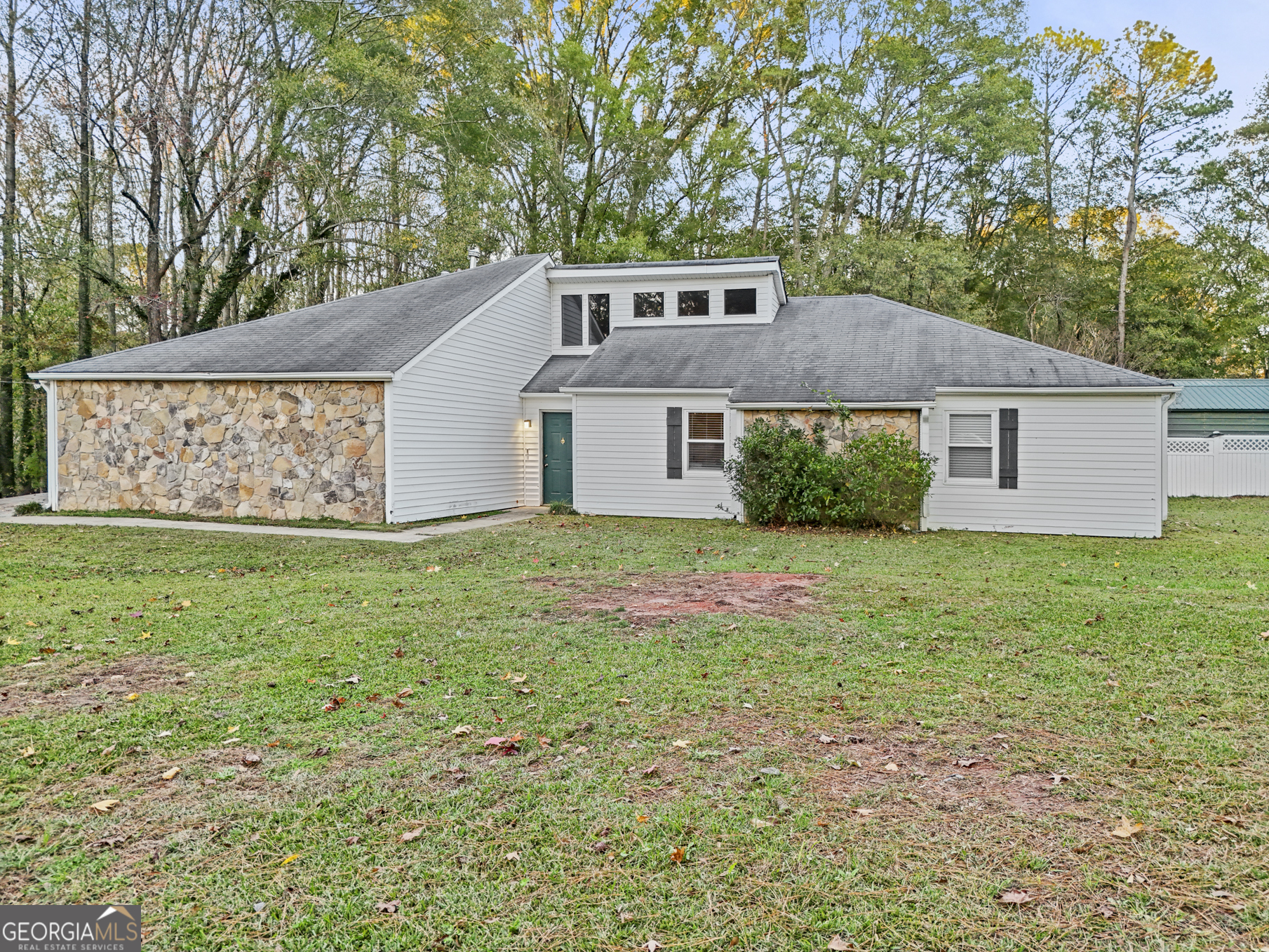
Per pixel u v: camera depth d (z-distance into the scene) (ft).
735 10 99.86
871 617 20.38
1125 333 95.45
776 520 44.34
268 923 7.89
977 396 43.04
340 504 42.98
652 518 48.34
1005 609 21.27
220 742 12.19
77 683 15.03
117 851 9.12
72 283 76.84
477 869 8.83
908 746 12.10
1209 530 42.29
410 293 56.95
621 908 8.13
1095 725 12.87
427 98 87.40
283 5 69.56
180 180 74.95
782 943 7.59
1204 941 7.54
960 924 7.84
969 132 95.45
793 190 102.89
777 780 10.94
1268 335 95.61
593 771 11.24
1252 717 13.08
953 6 93.81
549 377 57.00
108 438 46.85
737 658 16.71
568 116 100.01
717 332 55.67
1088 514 41.34
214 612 21.11
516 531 40.50
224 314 89.81
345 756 11.73
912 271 85.66
